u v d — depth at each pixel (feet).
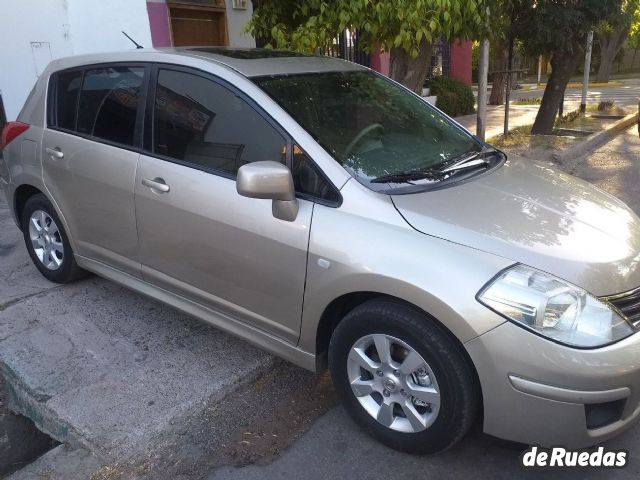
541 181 10.96
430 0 15.66
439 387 8.37
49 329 12.75
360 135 10.63
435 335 8.23
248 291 10.30
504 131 37.47
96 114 12.76
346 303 9.50
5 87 23.40
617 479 8.75
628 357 7.80
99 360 11.62
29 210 14.78
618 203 10.86
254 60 11.64
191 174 10.79
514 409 7.95
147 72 11.87
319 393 10.94
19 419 11.74
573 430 7.89
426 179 10.04
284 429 10.00
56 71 13.97
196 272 11.05
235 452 9.50
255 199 9.93
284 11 19.36
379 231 8.75
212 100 10.87
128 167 11.76
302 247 9.30
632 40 116.88
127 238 12.18
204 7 29.12
